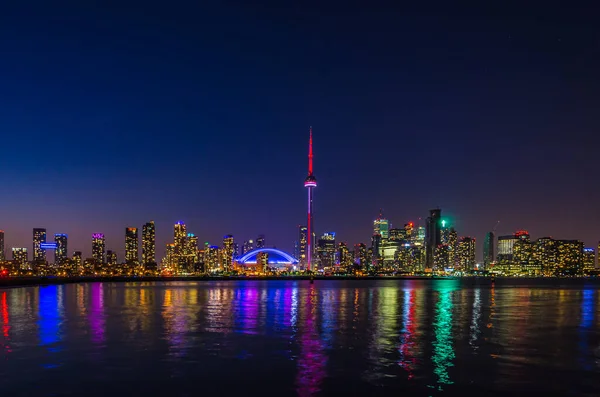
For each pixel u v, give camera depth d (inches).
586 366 1294.3
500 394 1030.4
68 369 1247.5
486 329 2060.8
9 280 7839.6
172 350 1515.7
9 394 1030.4
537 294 5733.3
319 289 7559.1
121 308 3171.8
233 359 1375.5
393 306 3467.0
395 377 1169.4
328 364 1311.5
